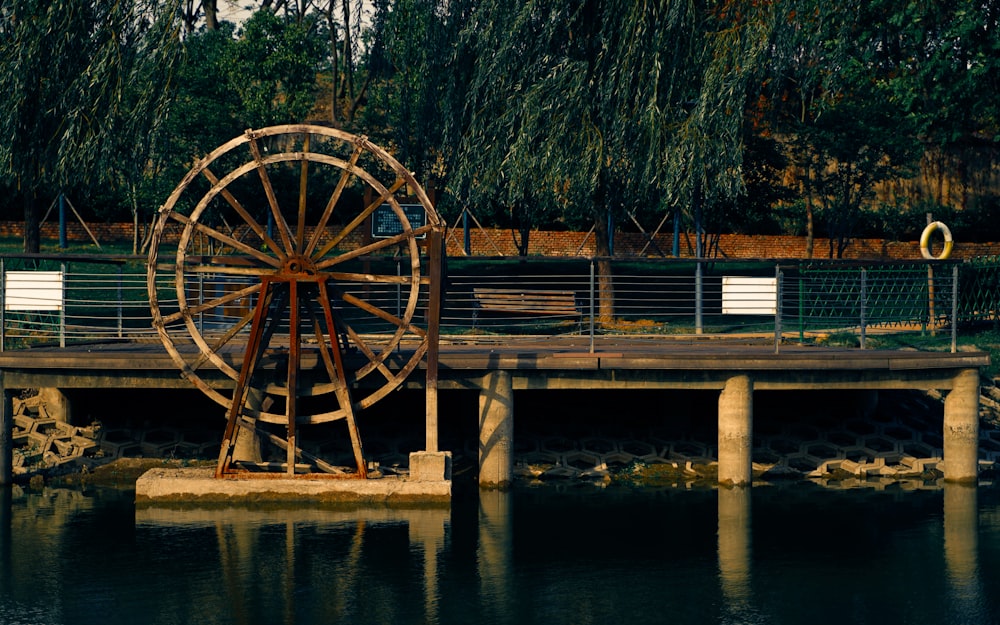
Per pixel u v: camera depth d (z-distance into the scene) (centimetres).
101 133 2312
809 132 3388
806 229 4066
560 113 2452
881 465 1914
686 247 3950
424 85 2653
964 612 1243
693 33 2405
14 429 1972
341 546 1468
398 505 1662
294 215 3681
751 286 1794
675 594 1300
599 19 2509
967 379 1812
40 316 2398
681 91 2458
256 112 3275
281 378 1747
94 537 1502
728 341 2242
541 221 3922
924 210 4169
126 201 3494
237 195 3375
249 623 1205
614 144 2430
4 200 4003
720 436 1786
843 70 2736
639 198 2545
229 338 1722
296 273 1691
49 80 2319
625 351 1883
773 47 2502
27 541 1480
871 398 2027
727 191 2416
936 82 2664
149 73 2345
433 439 1692
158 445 1928
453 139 2625
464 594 1297
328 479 1678
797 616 1233
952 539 1517
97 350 1884
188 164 3195
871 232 4138
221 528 1550
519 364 1725
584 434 1986
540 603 1266
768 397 2070
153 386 1733
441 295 1772
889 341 2405
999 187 4316
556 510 1653
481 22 2533
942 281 2611
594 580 1346
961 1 2509
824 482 1850
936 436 2009
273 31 3359
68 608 1245
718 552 1458
